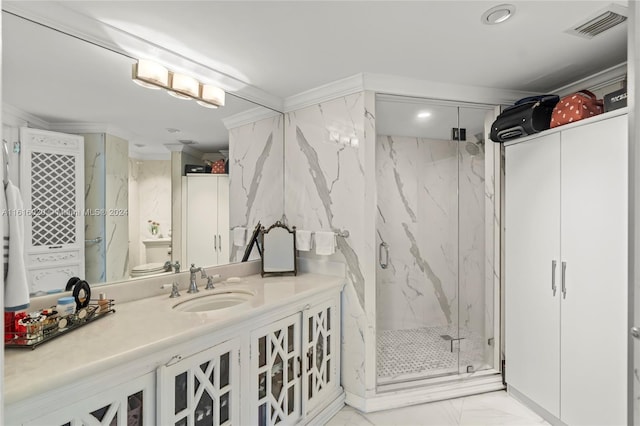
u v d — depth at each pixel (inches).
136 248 72.1
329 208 93.3
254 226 96.7
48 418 38.4
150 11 56.1
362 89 84.5
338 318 89.9
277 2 54.1
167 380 49.8
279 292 75.3
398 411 85.4
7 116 53.1
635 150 38.2
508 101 96.4
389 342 104.5
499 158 98.0
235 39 65.8
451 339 105.4
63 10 55.2
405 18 59.1
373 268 86.9
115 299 66.8
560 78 86.7
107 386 43.6
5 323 45.4
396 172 98.6
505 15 58.1
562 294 76.1
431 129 99.3
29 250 55.2
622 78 79.2
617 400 65.3
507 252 92.7
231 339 60.0
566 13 57.6
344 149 89.4
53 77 58.4
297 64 77.7
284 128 104.1
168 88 72.4
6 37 52.9
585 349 71.1
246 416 63.1
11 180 53.1
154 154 75.0
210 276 82.0
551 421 79.3
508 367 92.6
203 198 85.3
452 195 103.1
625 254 64.2
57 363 40.1
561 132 76.2
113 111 67.0
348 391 89.4
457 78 86.5
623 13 57.6
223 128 88.3
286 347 72.8
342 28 62.2
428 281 104.7
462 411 85.3
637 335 37.8
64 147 60.3
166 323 54.7
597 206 68.9
